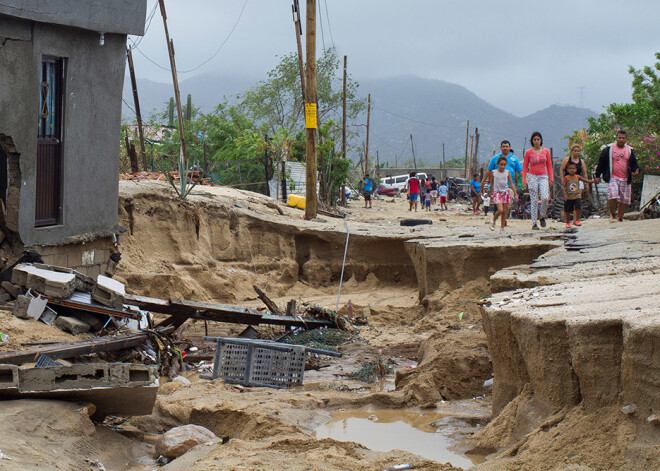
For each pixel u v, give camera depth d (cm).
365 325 1597
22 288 1078
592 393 581
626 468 528
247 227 2038
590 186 3011
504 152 1864
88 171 1410
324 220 2342
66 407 713
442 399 944
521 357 698
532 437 612
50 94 1319
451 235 1917
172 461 691
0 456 573
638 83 3388
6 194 1223
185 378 1027
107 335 991
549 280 998
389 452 670
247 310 1334
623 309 626
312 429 809
